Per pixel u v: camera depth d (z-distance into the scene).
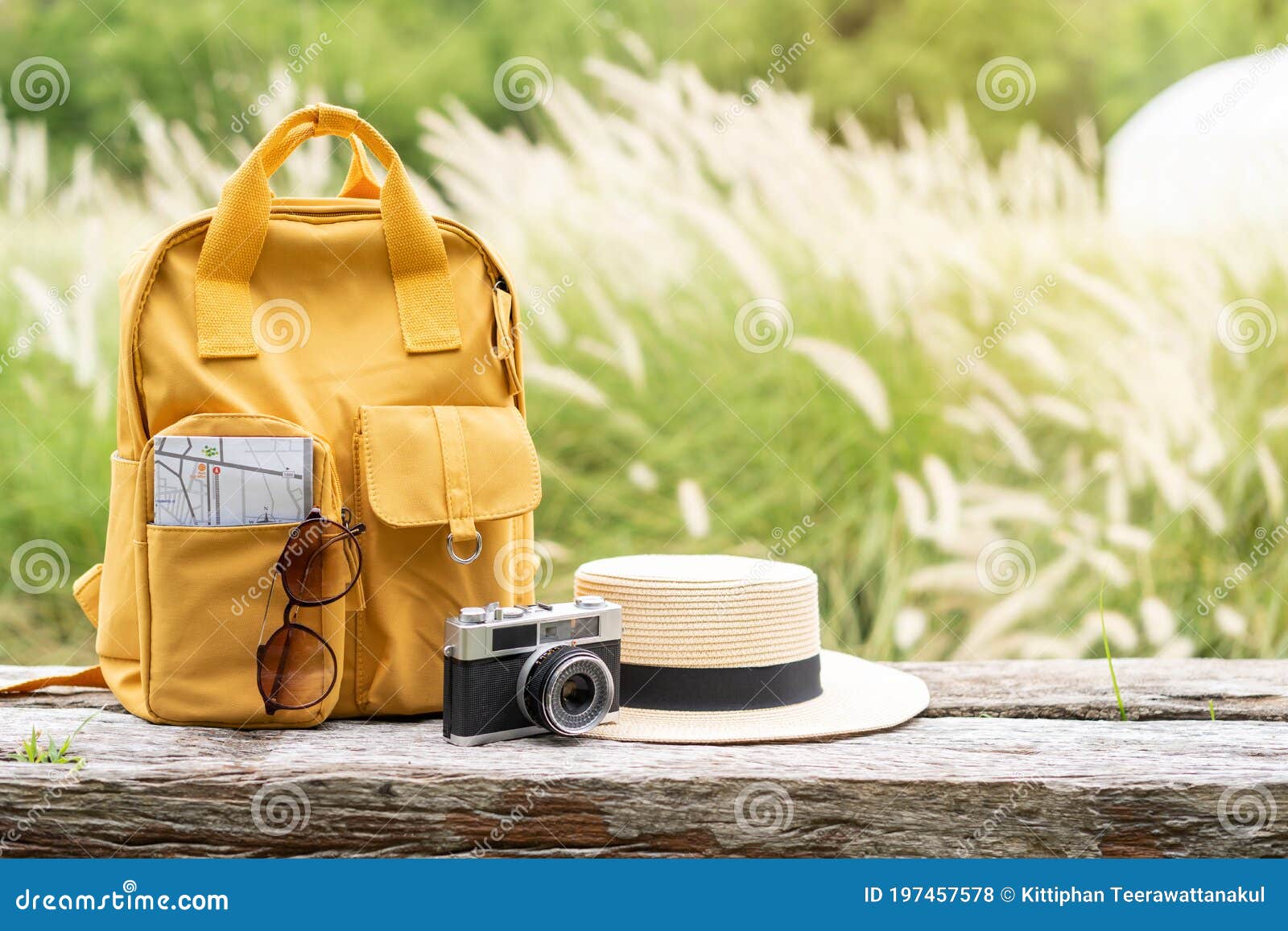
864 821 1.00
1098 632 2.38
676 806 0.99
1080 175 3.22
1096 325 2.77
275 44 5.61
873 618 2.50
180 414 1.10
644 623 1.16
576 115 2.85
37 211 3.13
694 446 2.61
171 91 5.71
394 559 1.14
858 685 1.30
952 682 1.38
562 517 2.56
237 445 1.08
